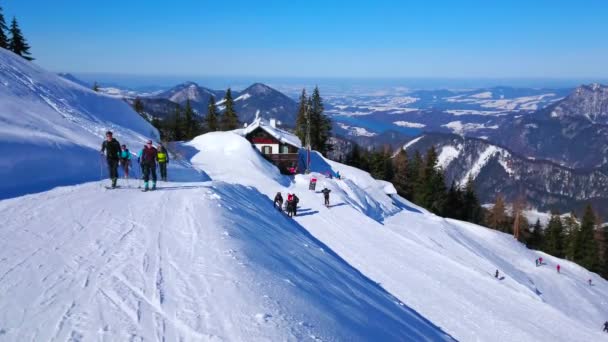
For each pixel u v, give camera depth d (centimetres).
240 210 1595
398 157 8294
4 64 2952
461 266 2302
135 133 3481
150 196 1419
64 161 1725
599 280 4866
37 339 483
